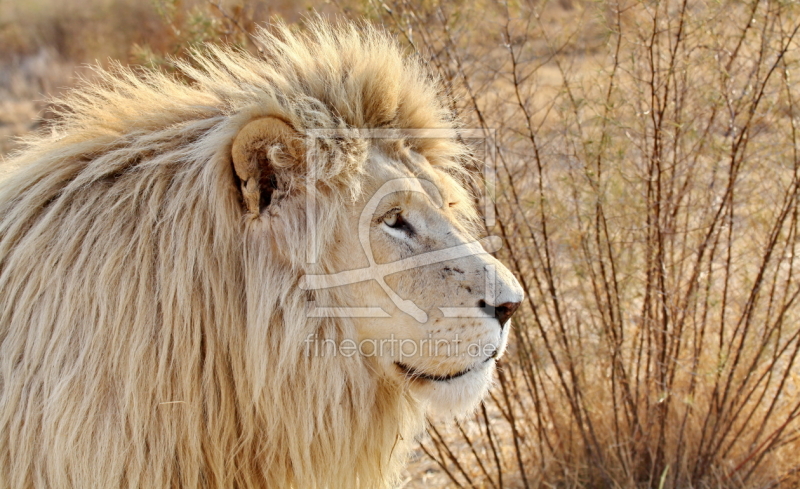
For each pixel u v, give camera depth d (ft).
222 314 9.17
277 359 9.25
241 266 9.28
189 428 9.02
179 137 9.68
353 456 10.02
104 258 8.93
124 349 8.82
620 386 15.17
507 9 14.48
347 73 10.20
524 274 15.11
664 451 15.26
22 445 8.76
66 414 8.61
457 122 13.19
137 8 40.98
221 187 9.04
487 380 10.07
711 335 15.93
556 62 14.48
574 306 16.46
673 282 14.60
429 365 9.62
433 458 14.96
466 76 14.71
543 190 15.03
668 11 14.10
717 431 14.87
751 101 13.57
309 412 9.39
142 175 9.35
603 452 15.80
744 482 15.08
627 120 14.32
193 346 9.07
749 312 14.02
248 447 9.43
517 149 15.64
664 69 13.85
